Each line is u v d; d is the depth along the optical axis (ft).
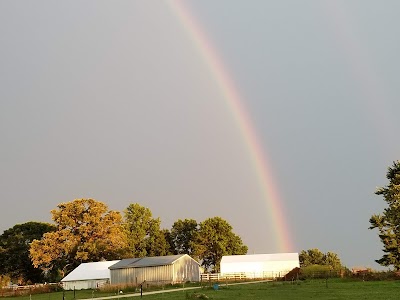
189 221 483.92
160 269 260.01
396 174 238.27
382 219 244.01
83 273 295.89
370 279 196.13
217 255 460.14
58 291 271.90
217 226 464.24
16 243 381.40
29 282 378.94
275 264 322.55
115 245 348.79
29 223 395.55
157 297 152.15
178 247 481.46
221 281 263.90
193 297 139.13
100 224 347.77
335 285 174.50
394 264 241.96
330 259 529.45
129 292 204.23
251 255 338.75
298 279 223.30
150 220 446.60
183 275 263.90
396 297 123.54
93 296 181.88
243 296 142.10
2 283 309.42
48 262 337.93
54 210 345.10
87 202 350.64
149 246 442.50
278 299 129.70
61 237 337.93
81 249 339.57
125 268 266.36
